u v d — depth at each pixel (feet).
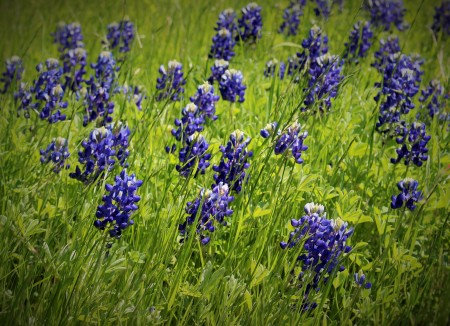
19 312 10.83
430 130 18.11
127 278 11.87
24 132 16.81
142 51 25.14
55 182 14.32
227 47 21.85
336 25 30.09
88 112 16.67
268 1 34.76
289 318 11.52
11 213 12.11
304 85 18.63
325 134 17.10
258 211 12.91
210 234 13.20
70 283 11.41
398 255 12.80
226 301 11.45
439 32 29.94
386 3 29.76
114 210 11.50
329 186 14.16
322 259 12.11
